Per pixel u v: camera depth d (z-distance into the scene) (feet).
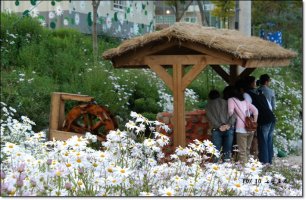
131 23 91.61
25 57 56.70
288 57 42.34
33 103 46.29
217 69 46.70
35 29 63.62
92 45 67.87
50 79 52.65
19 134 32.19
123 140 21.63
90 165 18.72
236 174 20.06
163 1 117.91
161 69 36.29
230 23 98.78
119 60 37.14
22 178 16.02
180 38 34.71
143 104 51.26
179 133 36.04
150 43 35.88
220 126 37.11
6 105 41.57
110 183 17.72
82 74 54.65
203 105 52.26
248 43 38.58
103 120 40.73
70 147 20.08
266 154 40.29
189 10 132.57
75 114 41.37
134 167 20.61
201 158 22.90
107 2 84.94
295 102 65.26
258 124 40.29
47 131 44.14
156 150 22.00
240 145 37.76
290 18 108.68
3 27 59.72
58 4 76.54
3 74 51.55
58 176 17.43
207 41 34.60
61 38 67.97
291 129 56.54
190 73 35.91
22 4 77.92
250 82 41.34
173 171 21.15
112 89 52.26
